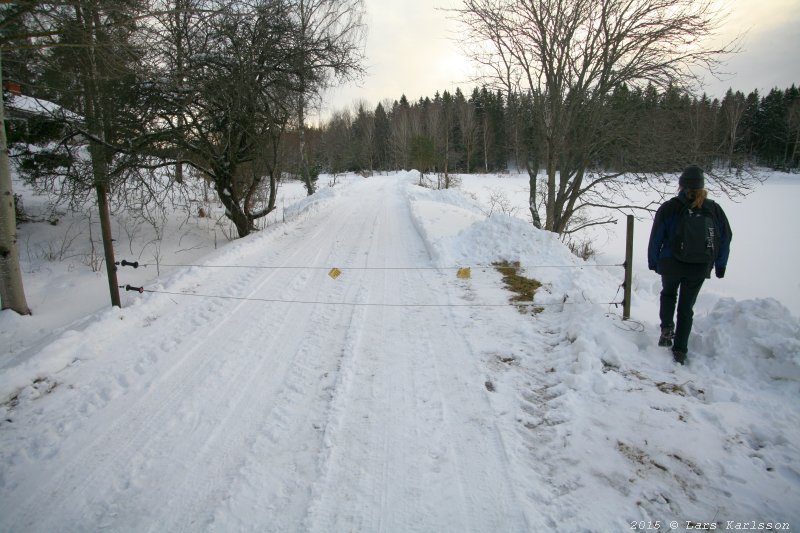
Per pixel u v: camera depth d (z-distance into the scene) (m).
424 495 2.86
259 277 7.86
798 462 2.93
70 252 10.88
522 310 5.86
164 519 2.78
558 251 8.29
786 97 48.34
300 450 3.34
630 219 5.05
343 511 2.76
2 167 6.70
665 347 4.47
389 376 4.32
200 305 6.52
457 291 6.75
